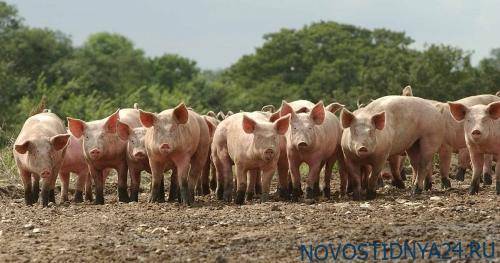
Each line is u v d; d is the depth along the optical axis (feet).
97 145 58.49
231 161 59.98
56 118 62.54
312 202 55.83
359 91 178.50
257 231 43.37
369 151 55.88
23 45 219.20
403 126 59.41
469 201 50.52
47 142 57.16
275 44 265.75
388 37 275.18
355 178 58.54
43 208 55.26
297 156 58.13
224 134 59.62
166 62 290.76
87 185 65.21
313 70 241.76
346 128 57.82
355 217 46.06
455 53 177.37
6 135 92.79
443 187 66.85
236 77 268.41
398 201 53.62
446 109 66.28
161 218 48.62
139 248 40.75
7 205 59.26
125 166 60.85
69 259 39.06
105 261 38.52
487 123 56.49
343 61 235.20
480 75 173.88
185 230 44.88
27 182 59.26
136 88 218.59
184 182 56.95
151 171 60.23
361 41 265.95
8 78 176.45
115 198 65.87
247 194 59.21
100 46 313.32
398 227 42.29
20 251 41.04
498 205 48.49
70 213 52.49
